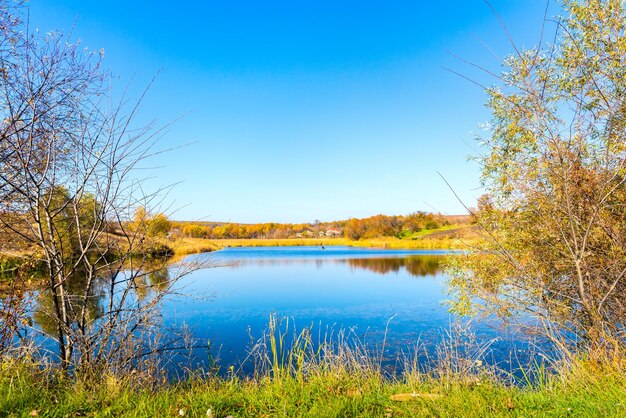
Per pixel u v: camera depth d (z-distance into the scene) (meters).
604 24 5.14
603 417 3.51
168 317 13.06
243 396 4.42
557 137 4.88
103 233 5.47
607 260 5.35
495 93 5.15
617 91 4.95
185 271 5.54
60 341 5.00
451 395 4.32
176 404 4.13
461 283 7.93
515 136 6.23
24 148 4.79
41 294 5.31
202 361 8.13
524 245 6.53
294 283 22.36
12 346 4.85
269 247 86.56
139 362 5.21
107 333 4.93
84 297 5.11
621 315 5.13
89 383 4.47
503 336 9.13
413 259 42.16
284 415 3.80
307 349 7.32
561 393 4.30
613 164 5.16
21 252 5.25
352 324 12.32
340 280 23.73
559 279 6.13
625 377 4.16
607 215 5.38
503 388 4.61
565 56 5.29
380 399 4.31
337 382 4.91
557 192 5.34
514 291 6.67
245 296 17.61
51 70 4.77
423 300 16.58
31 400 4.05
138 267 6.00
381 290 19.55
